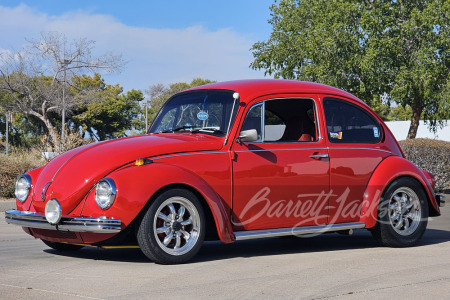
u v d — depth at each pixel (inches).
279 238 281.4
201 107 229.8
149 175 193.8
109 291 159.0
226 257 219.5
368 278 178.1
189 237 203.0
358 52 1040.8
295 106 232.4
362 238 281.7
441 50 1019.3
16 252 232.1
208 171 206.5
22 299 148.6
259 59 1171.3
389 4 1035.3
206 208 209.5
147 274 183.3
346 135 241.6
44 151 568.7
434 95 1033.5
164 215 198.1
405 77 1003.3
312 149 229.5
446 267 197.5
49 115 2372.0
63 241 205.8
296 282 172.1
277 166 220.2
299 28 1129.4
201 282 171.6
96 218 189.9
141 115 2829.7
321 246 254.4
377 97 1118.4
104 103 2487.7
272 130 225.0
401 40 1030.4
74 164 203.9
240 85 230.1
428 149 544.1
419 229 251.6
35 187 210.1
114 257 218.1
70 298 150.2
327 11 1065.5
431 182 263.1
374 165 245.0
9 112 2178.9
